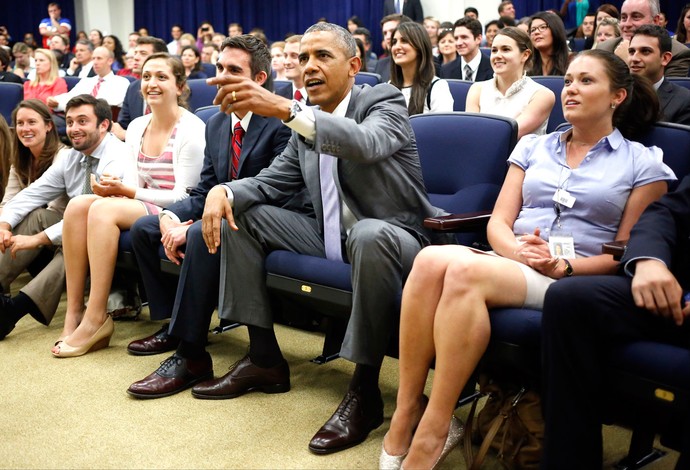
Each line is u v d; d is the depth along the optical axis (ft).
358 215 6.46
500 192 6.32
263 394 6.84
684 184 5.32
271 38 31.89
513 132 7.05
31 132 9.78
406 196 6.46
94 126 9.16
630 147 5.73
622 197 5.62
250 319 6.61
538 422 5.23
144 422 6.25
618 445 5.84
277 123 7.77
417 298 5.15
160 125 8.87
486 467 5.45
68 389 6.99
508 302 5.12
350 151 5.84
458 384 5.03
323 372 7.38
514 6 23.70
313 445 5.66
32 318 9.40
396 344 6.35
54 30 31.86
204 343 6.97
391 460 5.30
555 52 12.87
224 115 8.08
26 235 9.29
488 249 7.20
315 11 30.04
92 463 5.55
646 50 8.61
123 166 9.09
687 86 8.91
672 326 4.76
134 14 34.73
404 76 11.83
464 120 7.33
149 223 7.84
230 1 32.53
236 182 6.72
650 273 4.67
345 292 6.05
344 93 6.57
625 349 4.56
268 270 6.61
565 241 5.53
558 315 4.59
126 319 9.21
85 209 8.14
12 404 6.65
